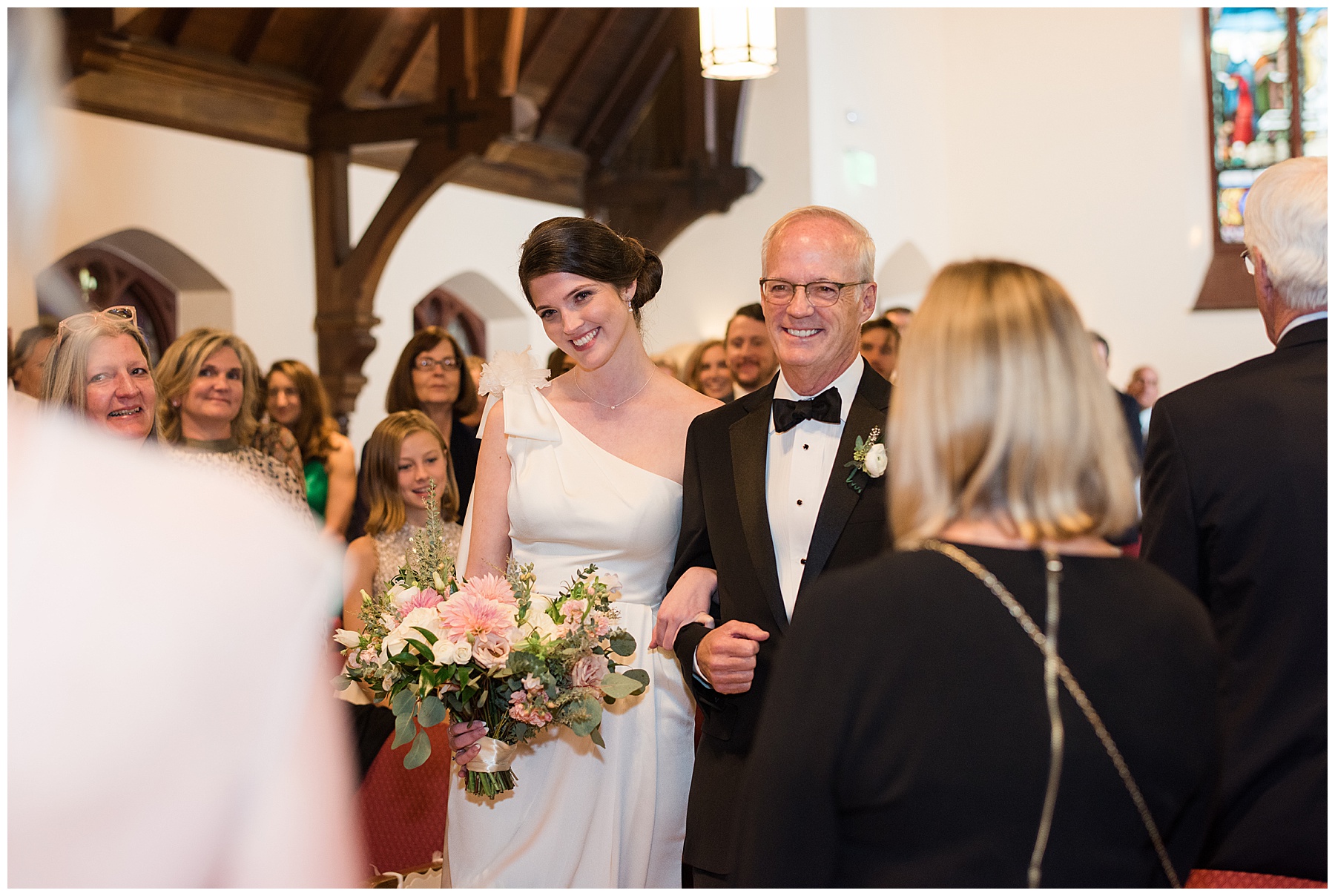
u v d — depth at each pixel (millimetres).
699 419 2404
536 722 2080
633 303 2527
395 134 7695
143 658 592
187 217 7270
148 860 601
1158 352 11562
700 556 2348
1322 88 11688
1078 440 1186
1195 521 1682
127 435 1712
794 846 1147
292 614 657
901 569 1177
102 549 596
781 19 10266
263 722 639
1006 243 12094
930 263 12000
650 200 9266
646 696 2408
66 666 582
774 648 2107
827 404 2205
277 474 3801
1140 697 1147
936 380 1222
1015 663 1134
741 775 2098
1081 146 11789
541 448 2514
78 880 587
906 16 11648
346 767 716
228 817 634
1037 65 11898
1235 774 1604
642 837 2387
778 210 10289
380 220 7828
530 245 2377
